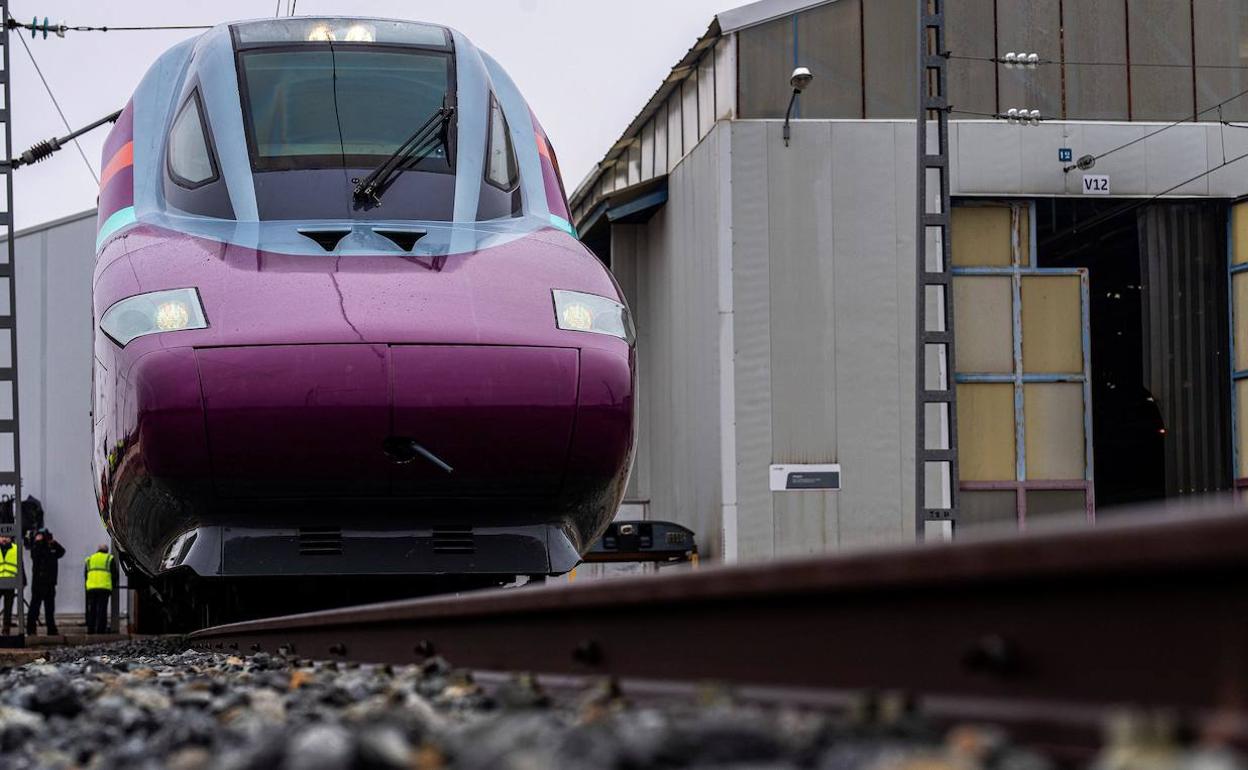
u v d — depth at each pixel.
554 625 5.19
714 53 30.69
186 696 5.81
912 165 29.34
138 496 10.55
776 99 29.78
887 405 29.08
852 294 29.17
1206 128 30.05
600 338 10.55
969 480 29.77
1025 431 29.94
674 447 32.78
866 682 3.41
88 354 39.06
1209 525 2.40
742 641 3.92
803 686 3.63
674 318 32.81
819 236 29.17
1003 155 29.61
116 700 5.66
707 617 4.10
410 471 9.98
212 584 12.05
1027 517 29.75
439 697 5.19
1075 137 29.77
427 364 9.88
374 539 10.25
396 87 12.44
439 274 10.48
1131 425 52.06
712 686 3.79
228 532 10.12
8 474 21.38
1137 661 2.66
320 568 10.14
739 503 28.67
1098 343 46.91
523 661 5.50
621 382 10.46
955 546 3.04
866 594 3.40
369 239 10.86
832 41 29.92
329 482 9.94
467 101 12.54
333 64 12.55
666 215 33.56
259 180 11.48
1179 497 30.41
